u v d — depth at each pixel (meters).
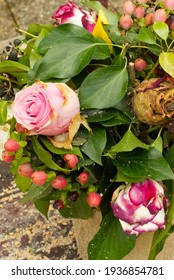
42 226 0.66
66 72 0.39
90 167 0.39
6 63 0.40
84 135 0.38
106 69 0.38
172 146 0.39
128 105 0.38
